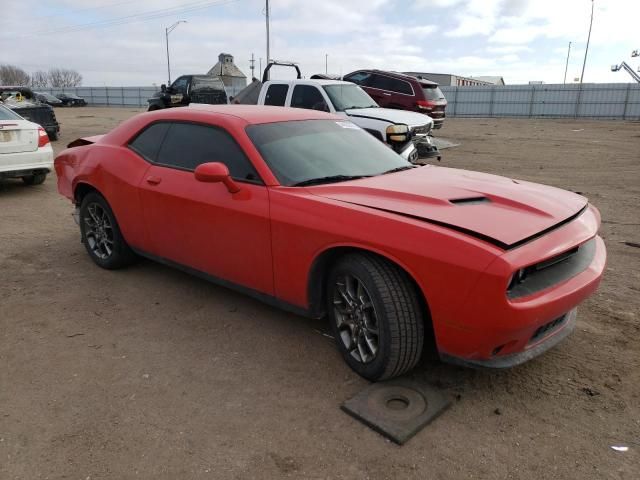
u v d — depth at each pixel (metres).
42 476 2.46
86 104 53.06
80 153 5.18
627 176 10.46
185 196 3.94
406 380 3.16
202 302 4.35
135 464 2.53
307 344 3.65
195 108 4.39
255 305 4.28
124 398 3.05
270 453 2.59
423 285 2.77
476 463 2.50
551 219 2.98
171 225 4.14
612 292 4.43
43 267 5.18
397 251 2.82
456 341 2.76
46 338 3.77
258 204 3.48
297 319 4.03
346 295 3.21
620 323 3.87
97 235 5.10
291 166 3.65
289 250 3.35
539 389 3.08
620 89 33.22
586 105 34.59
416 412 2.84
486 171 11.20
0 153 8.26
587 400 2.97
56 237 6.23
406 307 2.90
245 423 2.81
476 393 3.05
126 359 3.48
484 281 2.56
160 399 3.04
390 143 8.73
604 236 6.12
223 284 3.99
